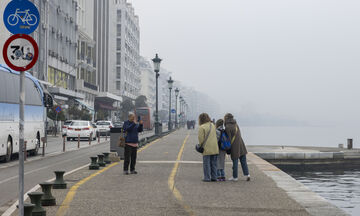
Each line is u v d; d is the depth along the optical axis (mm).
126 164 12664
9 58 5574
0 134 16625
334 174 27875
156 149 23828
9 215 6883
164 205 7793
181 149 23828
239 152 11398
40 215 6707
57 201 8117
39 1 53125
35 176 12922
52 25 59031
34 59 5602
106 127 47094
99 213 7039
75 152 23969
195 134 48875
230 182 11109
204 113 11492
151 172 13211
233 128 11430
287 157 28609
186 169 14109
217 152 11172
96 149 26562
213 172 11344
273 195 9000
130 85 128625
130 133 12734
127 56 122562
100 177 11945
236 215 7000
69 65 67875
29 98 20516
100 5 98312
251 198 8617
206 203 8039
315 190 20578
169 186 10227
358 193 19469
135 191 9414
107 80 104500
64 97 61594
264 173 13227
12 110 18016
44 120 23453
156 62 36250
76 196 8695
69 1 67562
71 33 68875
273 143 58219
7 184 11305
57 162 17672
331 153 29656
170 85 53656
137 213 7070
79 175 12391
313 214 7078
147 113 72500
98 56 97625
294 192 9422
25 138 19828
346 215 7008
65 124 48188
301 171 28766
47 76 56594
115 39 114125
